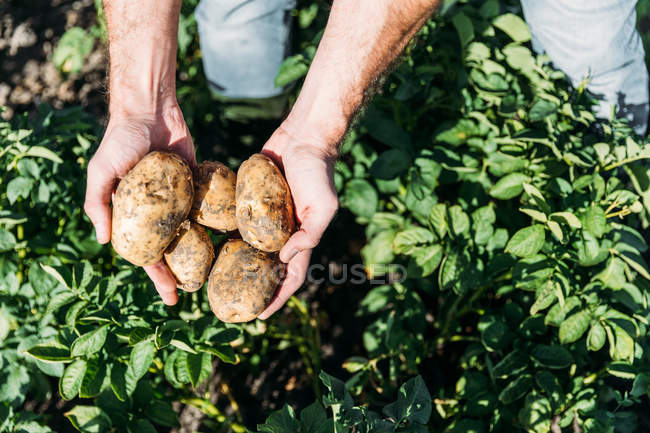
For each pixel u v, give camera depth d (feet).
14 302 2.72
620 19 2.90
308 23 3.78
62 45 4.27
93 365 2.47
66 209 2.90
